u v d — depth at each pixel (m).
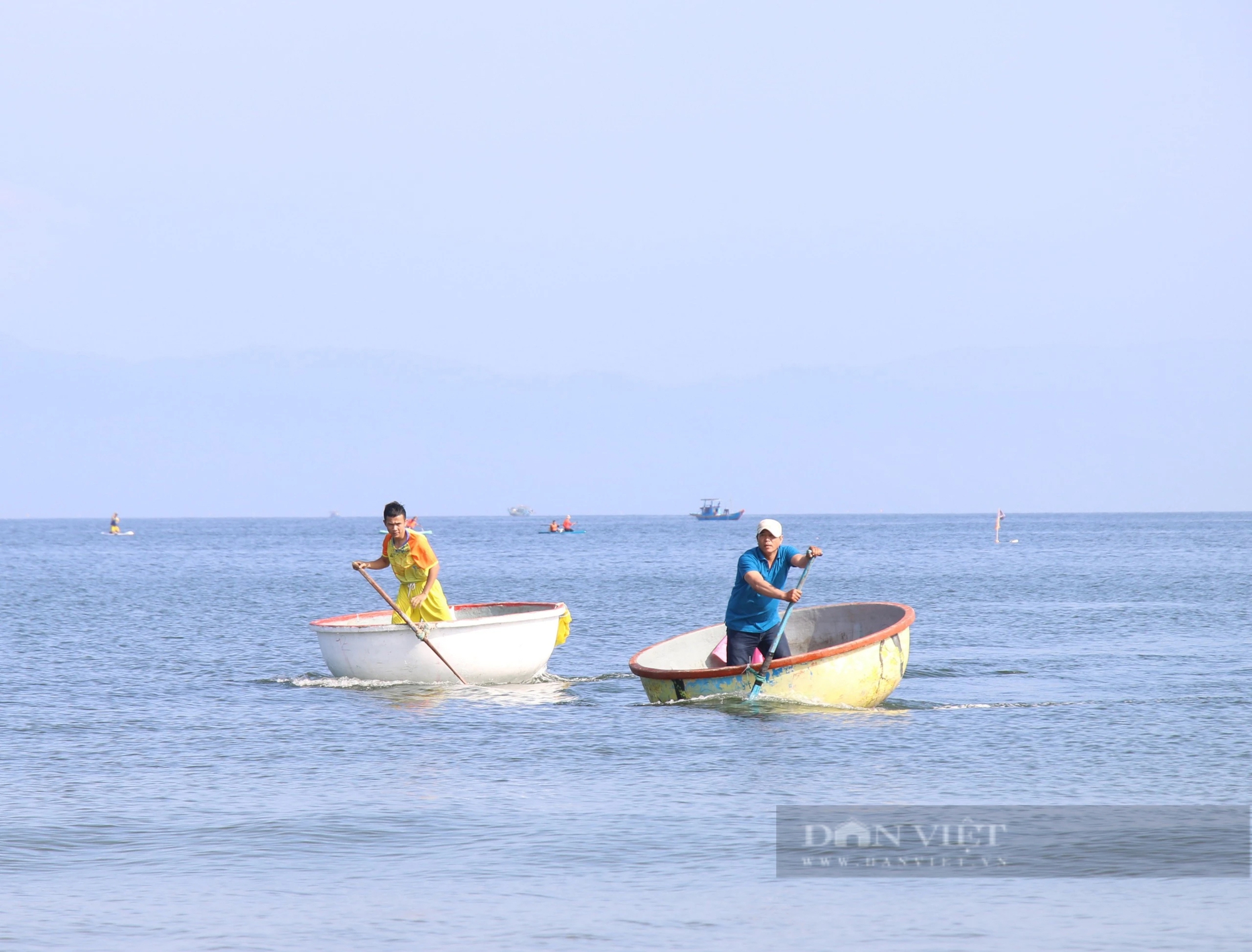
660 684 57.81
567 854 33.47
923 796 39.56
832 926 27.98
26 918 28.64
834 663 55.78
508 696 60.94
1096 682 66.81
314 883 31.12
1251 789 40.22
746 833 35.31
